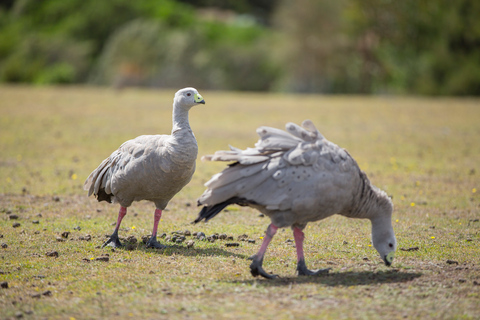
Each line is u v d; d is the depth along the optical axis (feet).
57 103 107.55
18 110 96.58
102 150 65.87
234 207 43.42
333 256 31.09
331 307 23.56
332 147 27.50
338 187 26.78
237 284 26.32
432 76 174.50
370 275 27.71
